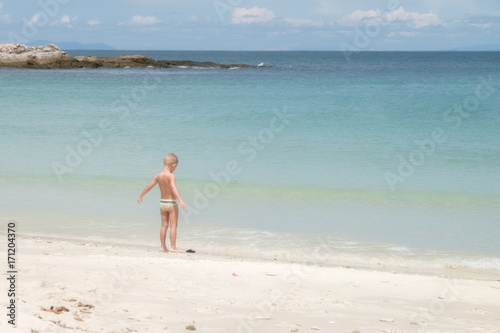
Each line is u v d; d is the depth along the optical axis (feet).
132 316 16.37
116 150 63.16
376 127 77.46
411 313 19.22
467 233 34.37
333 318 17.89
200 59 552.41
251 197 43.68
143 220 37.60
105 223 36.70
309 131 74.79
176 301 18.66
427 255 30.30
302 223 36.73
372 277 24.64
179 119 86.43
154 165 55.62
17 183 48.34
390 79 198.18
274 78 205.57
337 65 379.14
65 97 122.93
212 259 27.68
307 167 54.34
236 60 506.07
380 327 17.13
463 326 17.74
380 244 32.27
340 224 36.50
